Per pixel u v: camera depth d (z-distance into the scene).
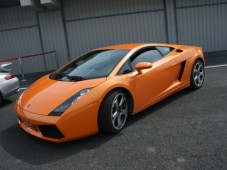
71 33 12.27
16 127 4.66
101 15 12.06
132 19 12.06
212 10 11.98
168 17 12.01
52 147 3.71
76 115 3.46
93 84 3.77
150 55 4.82
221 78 6.74
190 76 5.57
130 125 4.21
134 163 3.11
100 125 3.81
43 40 12.40
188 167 2.92
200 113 4.45
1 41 12.55
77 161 3.28
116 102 3.89
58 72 4.71
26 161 3.41
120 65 4.20
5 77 6.23
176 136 3.68
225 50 12.27
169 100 5.25
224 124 3.92
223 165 2.89
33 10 12.08
